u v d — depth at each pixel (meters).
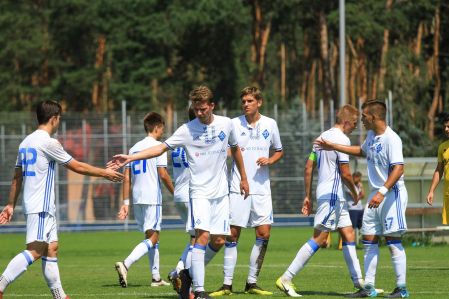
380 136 27.17
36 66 151.12
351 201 57.75
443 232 61.28
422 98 127.75
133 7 140.75
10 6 154.88
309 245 28.17
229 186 29.41
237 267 42.19
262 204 29.41
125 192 35.00
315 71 160.38
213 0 139.75
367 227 27.56
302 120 81.94
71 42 147.75
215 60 147.12
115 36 140.62
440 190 61.38
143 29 139.75
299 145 81.81
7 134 85.50
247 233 82.12
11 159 84.12
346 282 33.03
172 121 80.94
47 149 24.92
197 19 138.75
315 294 28.66
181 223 84.69
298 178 82.12
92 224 83.88
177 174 33.16
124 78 141.38
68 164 25.20
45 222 25.06
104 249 61.50
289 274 28.16
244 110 29.69
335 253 52.97
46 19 152.75
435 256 49.25
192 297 26.72
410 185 61.38
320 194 28.83
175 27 139.25
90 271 41.00
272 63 179.25
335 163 28.80
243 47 150.75
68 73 142.88
